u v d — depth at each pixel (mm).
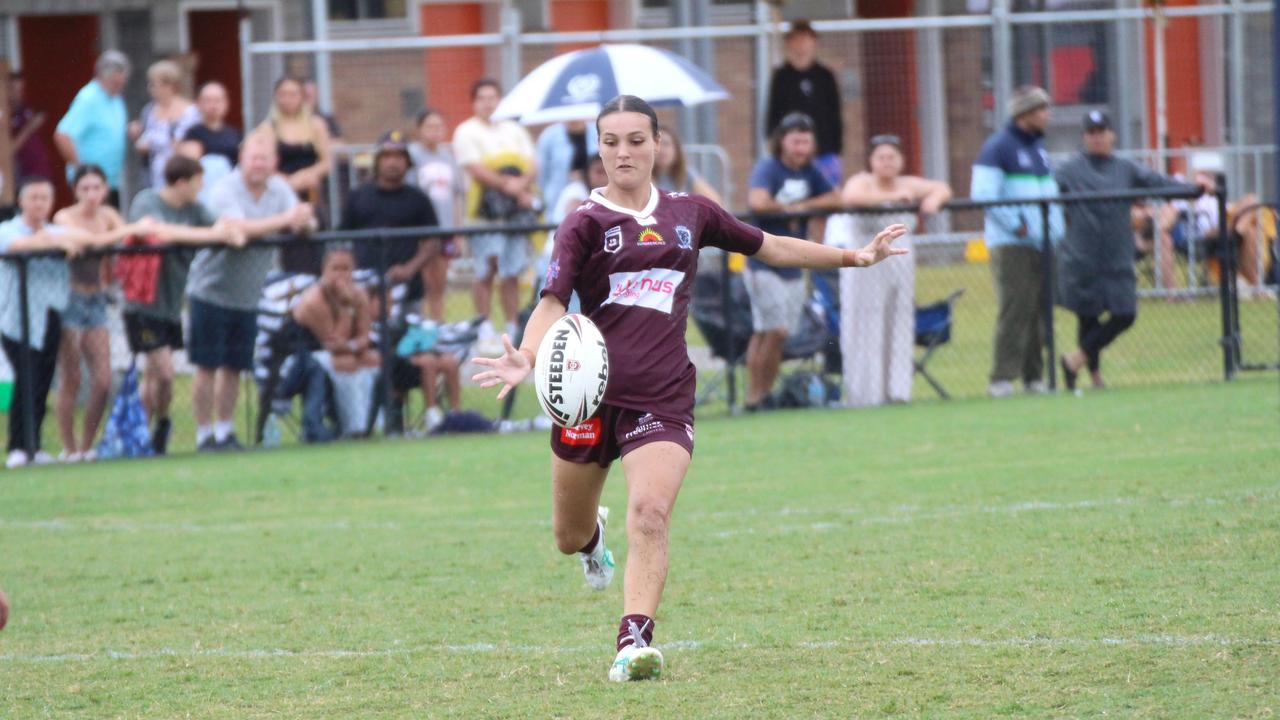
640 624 19219
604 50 47938
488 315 49531
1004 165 47562
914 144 68500
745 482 35156
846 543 27875
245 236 43281
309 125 53000
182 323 43406
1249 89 72500
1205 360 49562
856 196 46812
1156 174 50156
